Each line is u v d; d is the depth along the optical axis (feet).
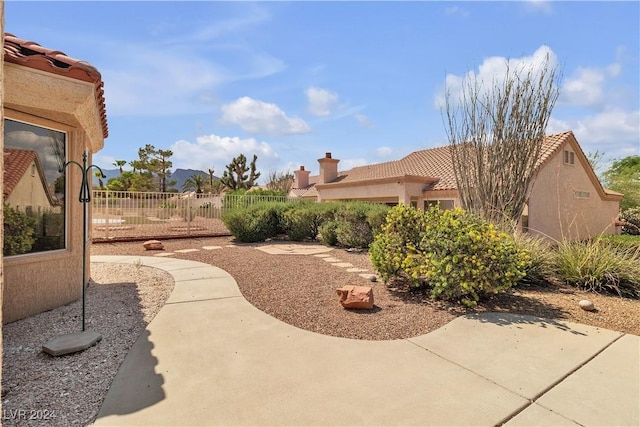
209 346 13.02
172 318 15.96
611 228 66.95
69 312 16.78
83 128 18.31
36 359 11.93
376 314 16.92
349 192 72.79
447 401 9.52
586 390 10.16
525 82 33.27
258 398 9.59
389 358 12.17
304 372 11.09
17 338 13.67
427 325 15.53
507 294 20.31
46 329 14.64
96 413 8.87
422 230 21.06
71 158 18.06
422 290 21.04
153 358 12.00
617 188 88.33
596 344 13.47
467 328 15.16
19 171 15.53
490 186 33.45
